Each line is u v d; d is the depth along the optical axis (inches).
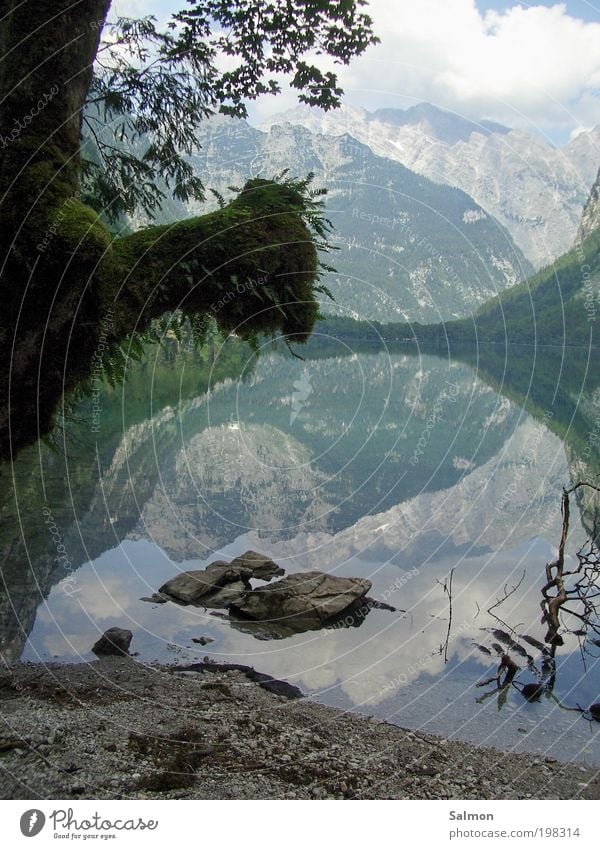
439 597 320.2
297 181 211.0
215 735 172.7
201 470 620.7
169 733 169.2
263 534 429.4
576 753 179.0
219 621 285.1
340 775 154.6
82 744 153.6
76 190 158.1
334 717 197.0
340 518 479.2
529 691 219.8
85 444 623.8
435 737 187.2
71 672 216.8
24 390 151.6
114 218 342.3
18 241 144.3
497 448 857.5
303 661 244.4
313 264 199.9
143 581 321.7
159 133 340.5
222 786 141.8
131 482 526.6
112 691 202.7
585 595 289.1
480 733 190.5
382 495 560.4
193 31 278.5
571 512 497.7
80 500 440.1
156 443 731.4
